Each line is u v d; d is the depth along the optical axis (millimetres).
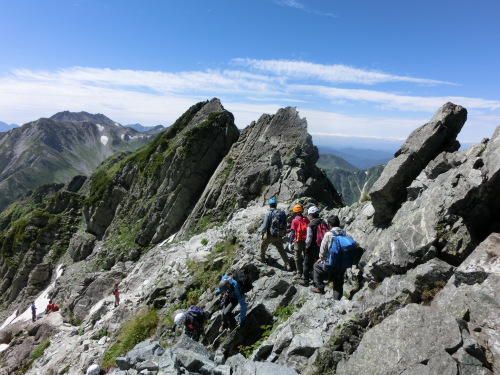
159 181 47938
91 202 57812
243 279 12719
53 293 46531
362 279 11930
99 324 22938
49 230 65188
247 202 32500
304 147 35375
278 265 15969
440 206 10164
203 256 22016
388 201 12500
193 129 46438
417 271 9227
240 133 43594
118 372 9578
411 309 7387
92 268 45938
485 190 9281
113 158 137500
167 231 43000
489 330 6645
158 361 9336
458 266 9078
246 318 12789
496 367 6027
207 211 37125
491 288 7230
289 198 28094
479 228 9664
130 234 46000
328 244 10953
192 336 13711
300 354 9148
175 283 20609
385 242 11164
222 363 10375
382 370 6641
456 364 6094
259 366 8883
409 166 12289
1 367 27406
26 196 133625
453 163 11000
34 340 29891
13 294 60000
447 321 6812
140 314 19984
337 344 8328
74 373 18484
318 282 12336
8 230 74875
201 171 45188
